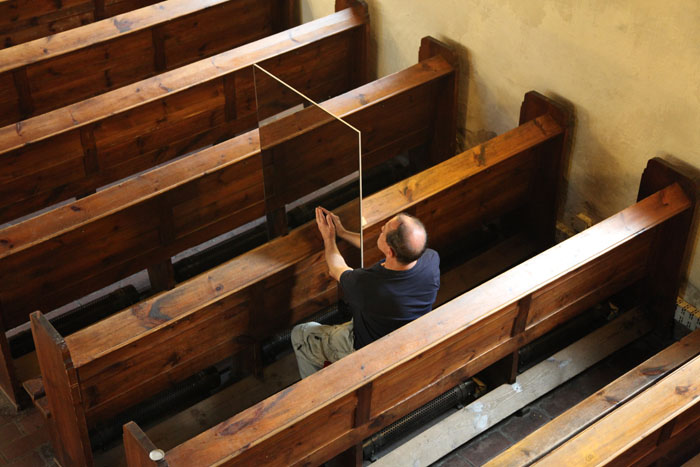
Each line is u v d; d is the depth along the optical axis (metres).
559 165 4.91
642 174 4.54
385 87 5.12
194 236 4.87
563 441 3.84
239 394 4.41
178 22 5.77
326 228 4.11
